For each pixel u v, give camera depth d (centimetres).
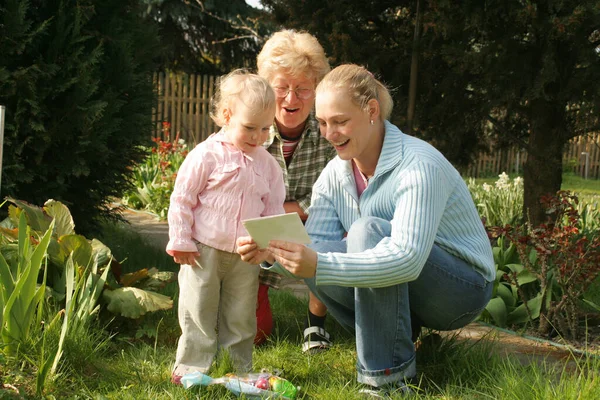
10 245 369
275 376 299
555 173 598
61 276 368
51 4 448
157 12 1898
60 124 441
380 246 272
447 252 300
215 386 294
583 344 391
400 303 286
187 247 305
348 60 593
